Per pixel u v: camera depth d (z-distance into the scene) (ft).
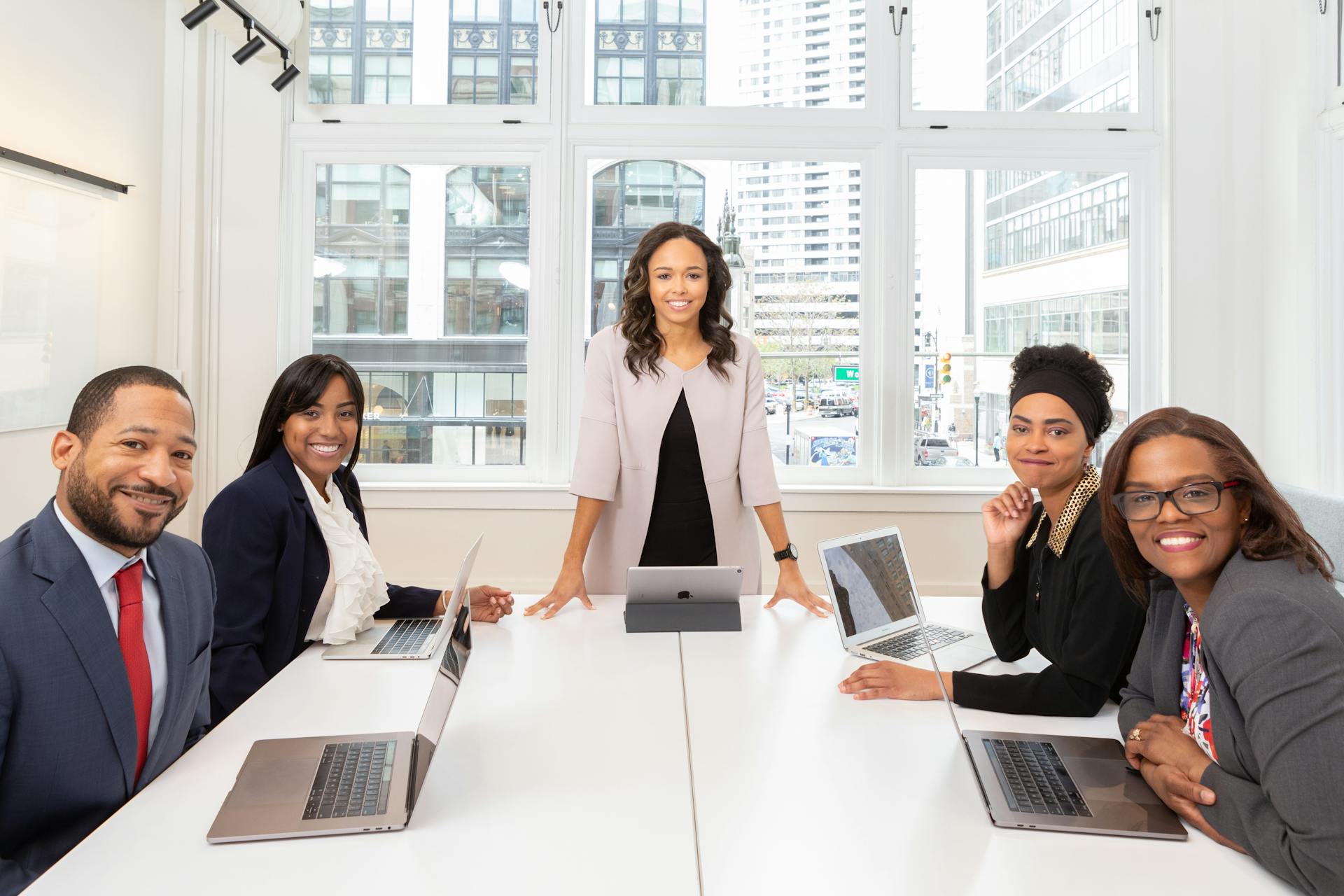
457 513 12.55
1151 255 12.67
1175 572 3.55
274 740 4.23
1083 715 4.76
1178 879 3.21
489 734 4.45
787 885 3.14
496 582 12.56
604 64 12.82
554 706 4.83
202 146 12.35
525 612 6.73
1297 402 11.64
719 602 6.37
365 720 4.63
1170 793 3.64
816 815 3.65
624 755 4.20
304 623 5.91
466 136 12.63
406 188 12.85
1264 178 12.17
